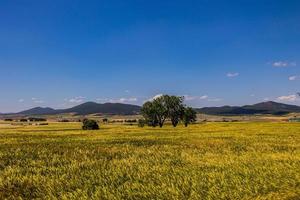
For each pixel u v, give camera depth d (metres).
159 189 15.29
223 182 15.61
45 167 22.34
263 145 33.94
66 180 18.00
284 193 13.52
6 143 40.56
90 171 20.33
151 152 29.09
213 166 20.86
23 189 16.77
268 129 70.00
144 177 18.08
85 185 16.75
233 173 17.84
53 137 52.62
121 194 14.84
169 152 28.81
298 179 15.44
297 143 36.22
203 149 31.14
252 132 58.78
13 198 15.52
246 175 17.11
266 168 18.78
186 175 17.80
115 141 42.06
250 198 13.32
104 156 27.56
